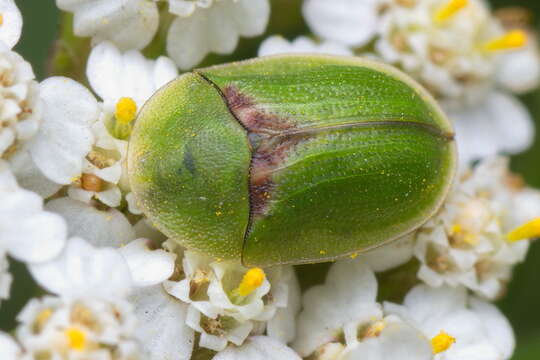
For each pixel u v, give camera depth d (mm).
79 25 46
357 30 50
